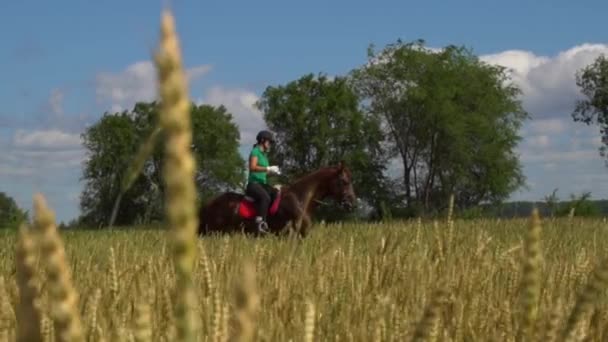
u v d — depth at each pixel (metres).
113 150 78.62
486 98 87.69
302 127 93.25
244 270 0.61
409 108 88.12
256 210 19.02
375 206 89.50
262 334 2.88
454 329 3.52
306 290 4.70
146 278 4.73
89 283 5.11
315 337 3.68
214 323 1.59
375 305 4.08
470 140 88.06
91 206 67.38
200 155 98.62
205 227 19.36
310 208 19.48
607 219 18.47
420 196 89.19
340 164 19.56
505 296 4.42
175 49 0.54
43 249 0.60
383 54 90.25
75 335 0.60
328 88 94.00
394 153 90.81
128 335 2.25
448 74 87.44
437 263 5.38
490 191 88.12
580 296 1.02
